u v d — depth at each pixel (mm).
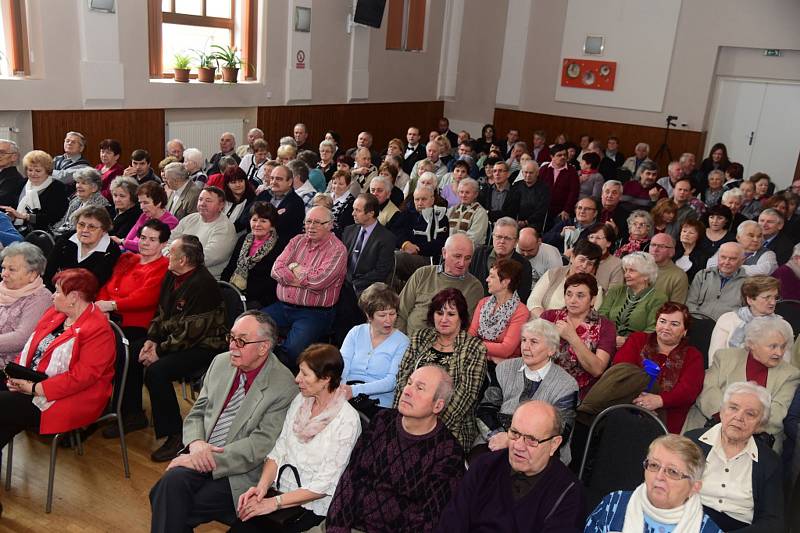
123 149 8156
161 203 4746
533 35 12578
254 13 9531
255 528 2461
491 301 3529
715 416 2939
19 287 3361
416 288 3822
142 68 8141
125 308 3672
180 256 3426
